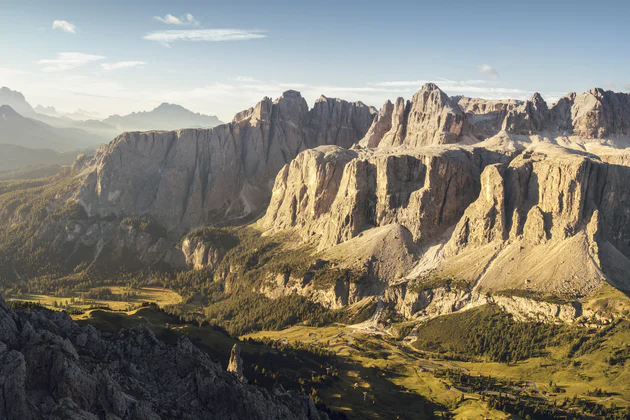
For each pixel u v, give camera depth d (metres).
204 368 144.50
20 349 120.25
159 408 129.88
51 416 103.44
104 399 117.19
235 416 137.00
